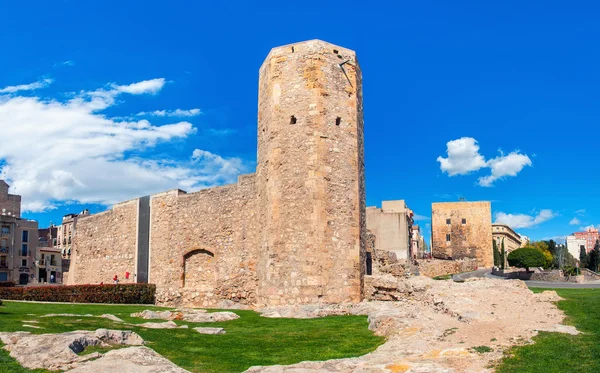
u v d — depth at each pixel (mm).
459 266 76062
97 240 44312
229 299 32500
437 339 15531
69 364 12328
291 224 26984
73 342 13367
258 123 30844
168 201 37844
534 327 16078
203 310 25922
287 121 27984
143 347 13617
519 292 22266
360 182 28953
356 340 17391
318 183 27094
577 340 14297
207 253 34781
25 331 15281
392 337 16844
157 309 26781
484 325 16688
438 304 20641
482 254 100750
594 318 16859
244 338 17844
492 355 13508
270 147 28312
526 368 12359
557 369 12164
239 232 32750
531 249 68688
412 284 26109
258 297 29016
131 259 40219
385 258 39938
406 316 18906
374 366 12664
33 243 98312
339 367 13023
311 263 26438
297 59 28438
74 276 46438
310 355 15281
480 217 101625
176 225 36875
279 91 28500
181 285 35656
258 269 29453
